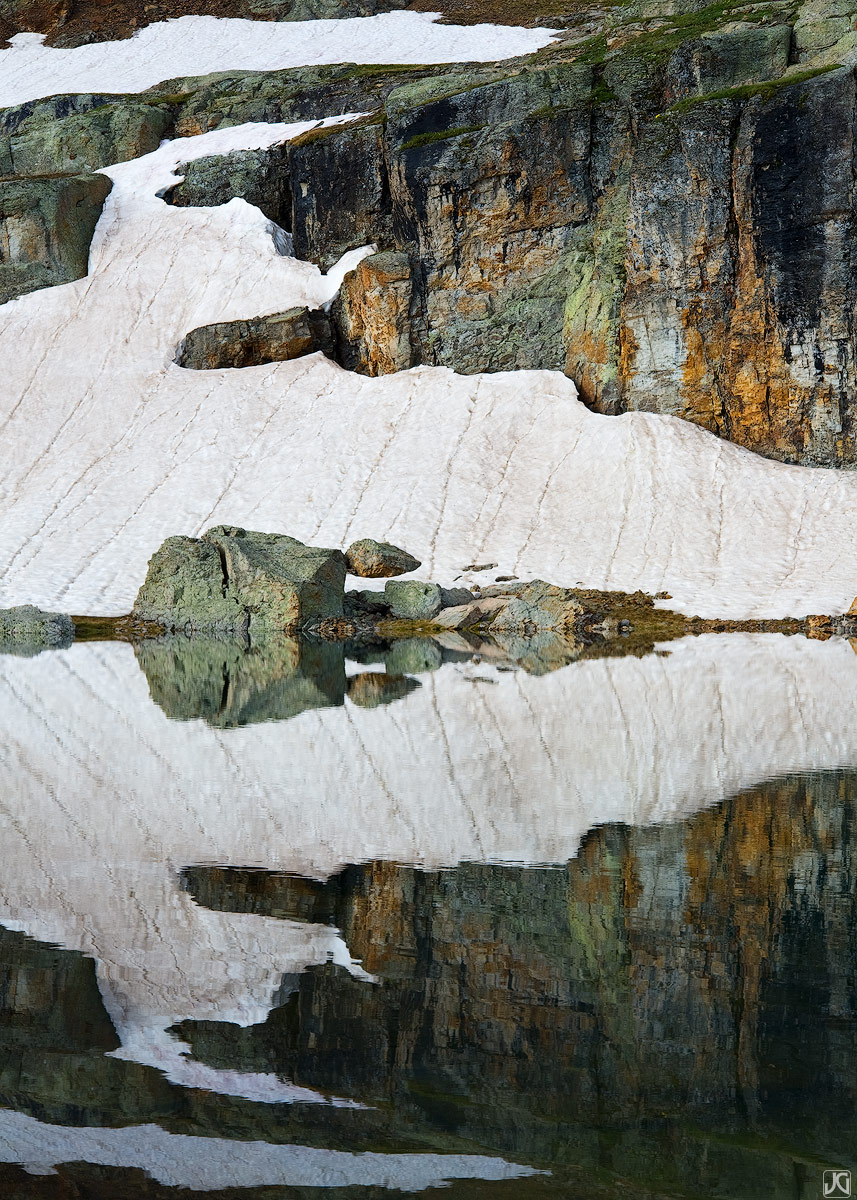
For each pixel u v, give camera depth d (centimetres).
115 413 5147
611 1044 501
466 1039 509
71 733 1413
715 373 4434
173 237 5944
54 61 7988
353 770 1160
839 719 1527
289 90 6531
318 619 3444
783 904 705
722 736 1384
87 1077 467
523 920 673
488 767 1175
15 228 5891
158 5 8588
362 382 5059
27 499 4675
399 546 4134
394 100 5875
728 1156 403
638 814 959
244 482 4638
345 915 680
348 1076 470
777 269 4250
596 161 4819
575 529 4138
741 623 3281
